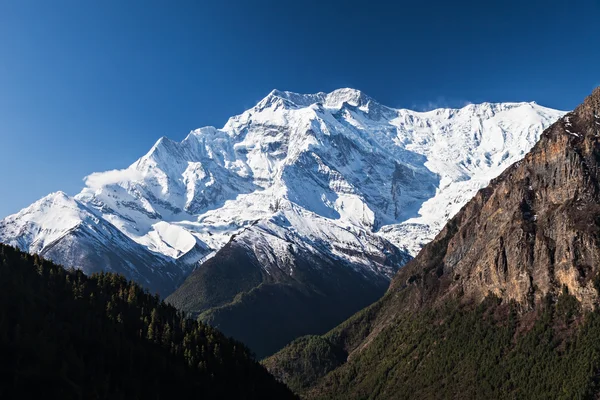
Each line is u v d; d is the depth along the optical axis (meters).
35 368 186.75
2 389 175.75
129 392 198.75
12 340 194.12
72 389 185.62
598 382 191.25
